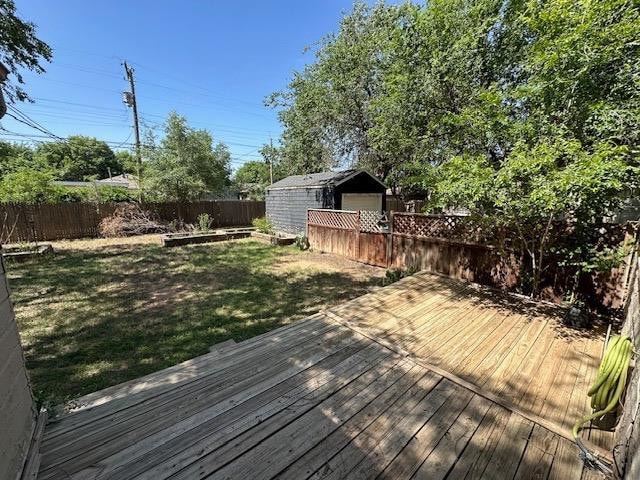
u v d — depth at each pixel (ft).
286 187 36.40
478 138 13.43
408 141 20.36
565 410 6.43
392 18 27.61
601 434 5.74
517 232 12.96
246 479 4.73
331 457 5.18
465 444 5.51
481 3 14.70
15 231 32.04
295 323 10.73
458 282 15.69
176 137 45.68
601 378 6.01
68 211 35.50
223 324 12.71
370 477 4.83
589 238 11.57
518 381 7.41
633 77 8.95
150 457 5.09
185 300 15.58
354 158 42.32
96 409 6.31
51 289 17.19
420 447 5.43
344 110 33.99
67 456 5.06
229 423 5.93
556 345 9.21
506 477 4.85
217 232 37.04
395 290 14.35
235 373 7.68
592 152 9.94
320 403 6.57
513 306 12.34
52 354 10.37
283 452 5.26
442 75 16.90
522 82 14.02
